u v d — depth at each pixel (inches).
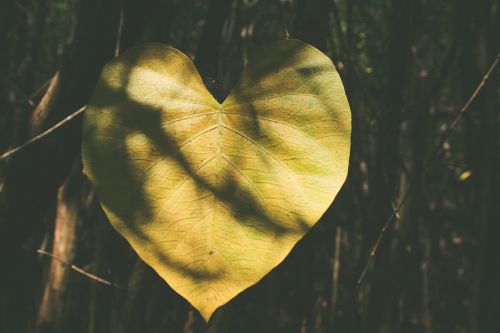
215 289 15.5
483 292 34.2
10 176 24.3
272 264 15.7
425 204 54.1
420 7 37.3
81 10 23.4
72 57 23.4
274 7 59.6
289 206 16.1
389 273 33.7
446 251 70.1
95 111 16.7
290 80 17.1
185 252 15.8
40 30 51.4
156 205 16.1
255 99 17.1
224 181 16.4
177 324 30.9
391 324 33.5
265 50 17.4
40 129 24.0
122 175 16.3
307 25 23.0
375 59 40.5
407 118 31.3
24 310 45.1
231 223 16.0
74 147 24.3
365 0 57.6
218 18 26.4
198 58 26.4
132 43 24.2
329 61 17.0
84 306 50.8
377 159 31.7
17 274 37.5
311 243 33.4
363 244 33.6
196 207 16.1
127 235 15.8
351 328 34.7
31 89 50.3
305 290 33.5
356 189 35.8
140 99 16.9
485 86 33.3
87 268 51.2
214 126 16.9
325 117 16.7
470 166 39.8
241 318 39.9
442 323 60.1
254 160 16.6
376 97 41.3
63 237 42.8
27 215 24.6
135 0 23.5
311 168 16.4
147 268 25.9
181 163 16.5
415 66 39.9
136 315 25.8
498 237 33.9
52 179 24.5
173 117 16.9
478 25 33.8
